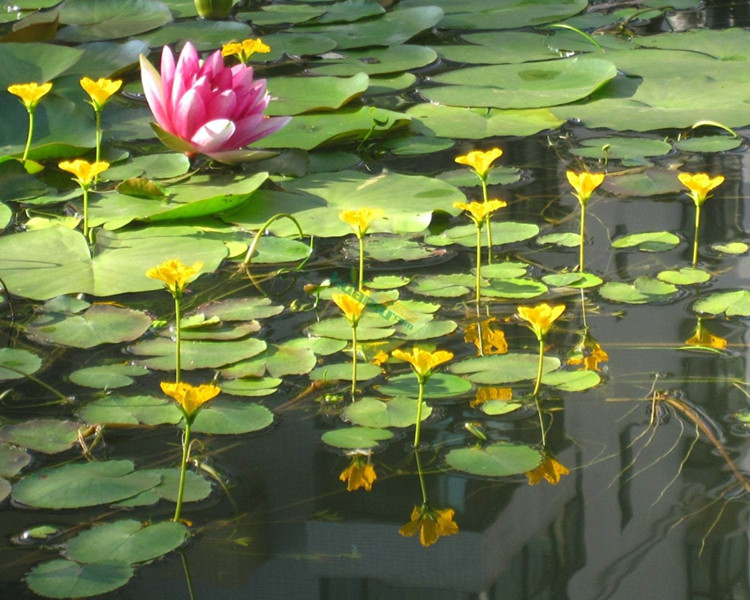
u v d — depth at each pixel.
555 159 2.78
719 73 3.45
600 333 2.37
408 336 2.37
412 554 2.14
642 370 2.31
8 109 2.84
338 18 4.18
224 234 2.56
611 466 2.21
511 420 2.26
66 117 2.86
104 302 2.42
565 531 2.16
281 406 2.28
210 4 4.22
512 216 2.61
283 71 3.56
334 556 2.14
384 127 2.95
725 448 2.22
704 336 2.36
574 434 2.24
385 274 2.48
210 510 2.17
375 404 2.27
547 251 2.53
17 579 2.11
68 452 2.22
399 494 2.19
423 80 3.51
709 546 2.14
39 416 2.26
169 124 2.71
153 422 2.25
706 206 2.62
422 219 2.58
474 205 2.41
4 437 2.23
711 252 2.51
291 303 2.43
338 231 2.56
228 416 2.26
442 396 2.29
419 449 2.23
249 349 2.34
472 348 2.35
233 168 2.72
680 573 2.12
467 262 2.51
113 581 2.11
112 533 2.14
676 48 3.83
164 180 2.68
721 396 2.28
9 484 2.18
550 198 2.66
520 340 2.37
